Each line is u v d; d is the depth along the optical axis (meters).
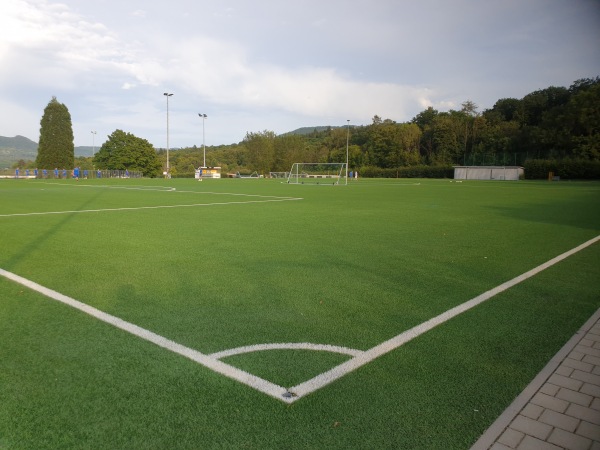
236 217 11.12
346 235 8.15
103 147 71.56
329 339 3.19
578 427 2.12
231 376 2.61
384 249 6.72
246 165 87.12
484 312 3.81
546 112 62.41
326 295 4.28
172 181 45.50
